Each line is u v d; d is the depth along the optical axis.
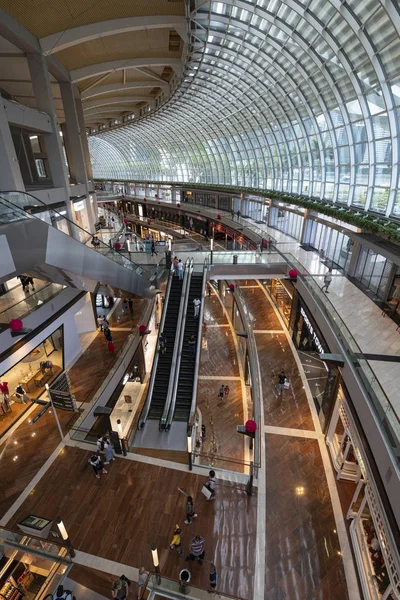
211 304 30.30
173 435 12.33
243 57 19.73
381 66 12.38
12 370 15.20
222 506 9.45
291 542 8.64
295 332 19.27
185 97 31.52
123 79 28.06
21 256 8.36
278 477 10.59
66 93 22.16
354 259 18.30
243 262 21.25
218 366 20.94
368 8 10.94
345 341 10.67
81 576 7.64
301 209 25.16
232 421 16.33
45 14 14.21
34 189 16.22
